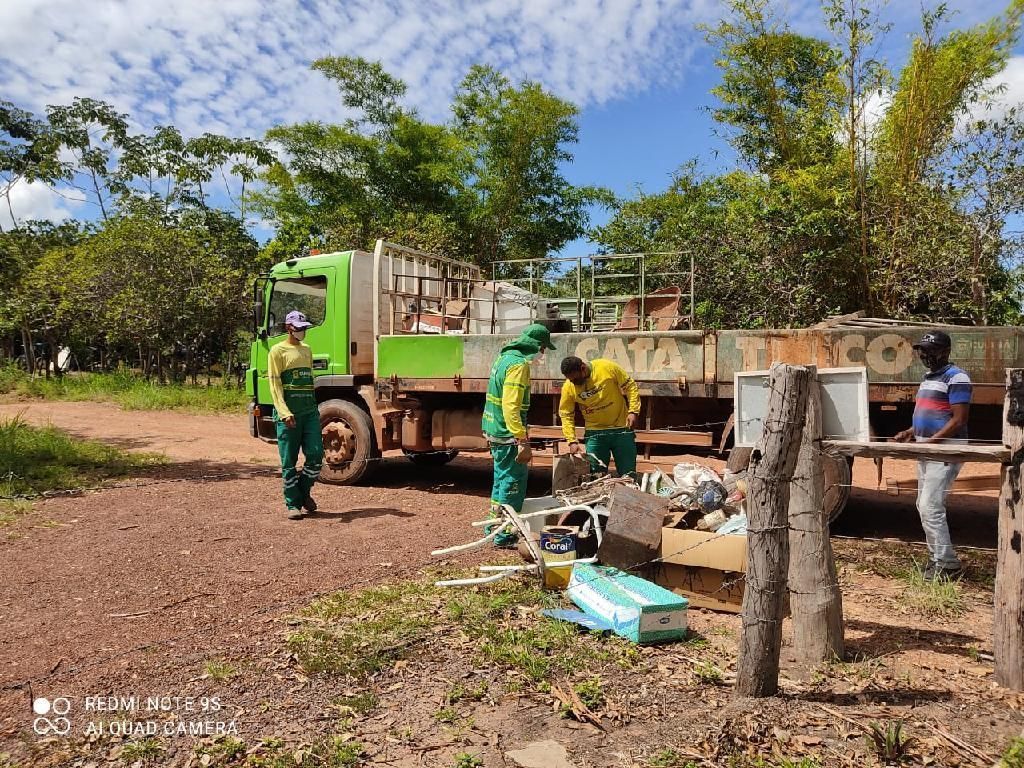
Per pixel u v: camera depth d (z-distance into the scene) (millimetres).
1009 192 10406
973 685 3301
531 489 8430
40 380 21484
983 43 10516
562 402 5992
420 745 2793
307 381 6648
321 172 20609
